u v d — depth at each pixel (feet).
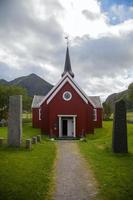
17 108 75.25
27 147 72.74
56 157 65.00
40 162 56.24
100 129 158.10
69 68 174.09
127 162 57.16
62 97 138.51
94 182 42.88
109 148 75.46
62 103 138.31
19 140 74.59
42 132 142.20
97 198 35.73
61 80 140.87
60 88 138.72
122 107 70.08
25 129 156.35
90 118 142.20
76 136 136.98
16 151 68.74
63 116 137.49
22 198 35.06
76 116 137.59
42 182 41.88
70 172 49.52
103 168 51.75
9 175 44.86
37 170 49.14
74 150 78.13
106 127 166.81
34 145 81.35
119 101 70.23
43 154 66.59
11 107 75.41
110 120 238.89
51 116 137.90
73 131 137.28
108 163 56.18
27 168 50.16
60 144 95.96
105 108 259.80
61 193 37.73
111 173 47.70
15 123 75.05
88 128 141.90
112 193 37.24
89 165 55.16
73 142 107.04
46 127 142.51
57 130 137.49
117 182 42.06
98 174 47.26
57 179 44.65
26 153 66.49
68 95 138.51
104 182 42.27
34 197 35.60
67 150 78.07
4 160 56.65
